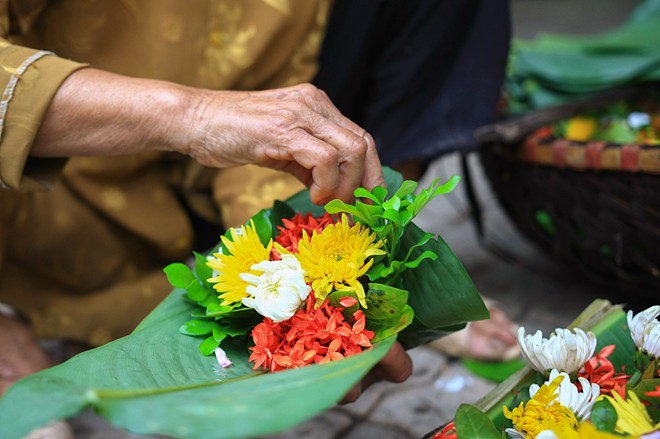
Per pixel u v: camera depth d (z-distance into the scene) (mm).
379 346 780
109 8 1147
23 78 927
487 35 1330
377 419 1182
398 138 1368
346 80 1350
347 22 1300
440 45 1348
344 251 823
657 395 780
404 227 830
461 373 1262
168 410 690
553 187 1250
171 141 939
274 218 913
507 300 1448
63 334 1247
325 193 896
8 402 746
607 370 856
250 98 926
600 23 3797
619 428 762
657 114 1479
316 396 697
